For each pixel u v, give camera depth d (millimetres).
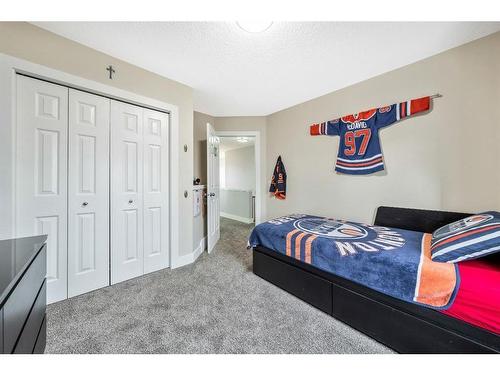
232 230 4422
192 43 1676
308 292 1682
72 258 1753
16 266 815
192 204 2607
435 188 1872
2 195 1397
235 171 6480
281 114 3336
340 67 2043
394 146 2113
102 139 1896
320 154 2807
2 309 664
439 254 1214
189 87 2480
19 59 1444
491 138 1595
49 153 1621
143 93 2080
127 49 1764
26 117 1518
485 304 950
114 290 1887
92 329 1380
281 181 3299
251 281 2082
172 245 2375
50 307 1614
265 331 1370
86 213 1819
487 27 1488
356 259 1400
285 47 1720
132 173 2098
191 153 2562
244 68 2062
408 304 1183
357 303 1382
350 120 2424
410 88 1983
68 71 1641
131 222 2102
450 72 1760
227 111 3416
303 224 2227
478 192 1661
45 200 1609
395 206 2121
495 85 1568
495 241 1067
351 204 2488
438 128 1841
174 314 1549
